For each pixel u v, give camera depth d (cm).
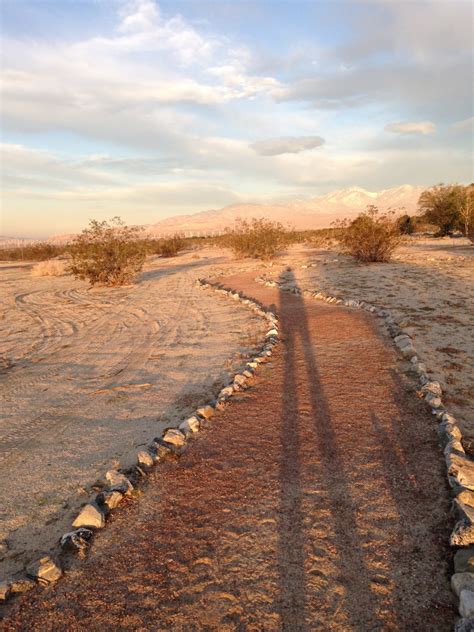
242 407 525
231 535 301
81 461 428
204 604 245
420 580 251
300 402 525
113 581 267
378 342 749
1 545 311
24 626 238
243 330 943
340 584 253
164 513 330
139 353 834
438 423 439
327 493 341
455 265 1769
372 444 411
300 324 938
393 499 327
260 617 234
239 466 390
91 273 1942
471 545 268
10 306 1533
